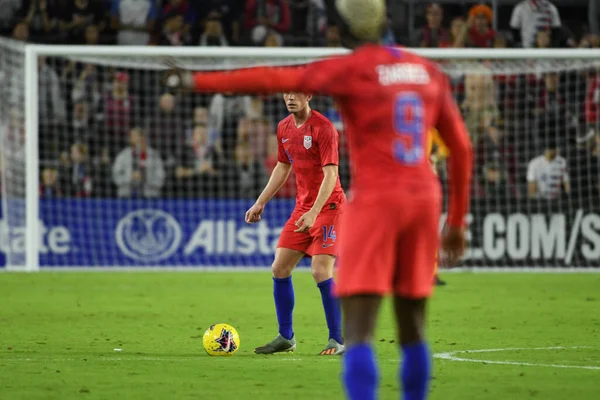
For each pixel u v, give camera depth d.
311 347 28.64
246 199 62.78
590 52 57.50
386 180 14.98
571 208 64.25
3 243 61.22
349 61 15.24
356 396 14.49
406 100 15.12
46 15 72.88
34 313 38.41
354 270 14.77
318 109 66.19
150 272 60.69
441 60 63.91
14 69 65.38
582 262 62.75
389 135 15.06
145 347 28.48
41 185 63.28
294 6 75.44
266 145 67.62
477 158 66.06
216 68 62.00
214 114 68.06
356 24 15.59
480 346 28.72
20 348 28.06
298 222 25.48
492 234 62.94
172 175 66.50
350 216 15.15
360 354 14.67
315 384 21.25
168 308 40.69
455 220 16.02
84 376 22.38
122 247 62.09
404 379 15.75
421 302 15.68
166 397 19.56
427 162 15.42
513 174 65.75
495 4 75.75
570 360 25.56
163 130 69.06
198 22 75.12
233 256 62.41
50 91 67.62
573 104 68.19
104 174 65.69
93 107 68.19
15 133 64.75
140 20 74.00
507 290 49.69
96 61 61.34
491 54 57.66
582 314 38.62
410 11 75.69
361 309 14.84
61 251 61.56
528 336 31.33
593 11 76.69
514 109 67.81
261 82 15.05
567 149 66.00
